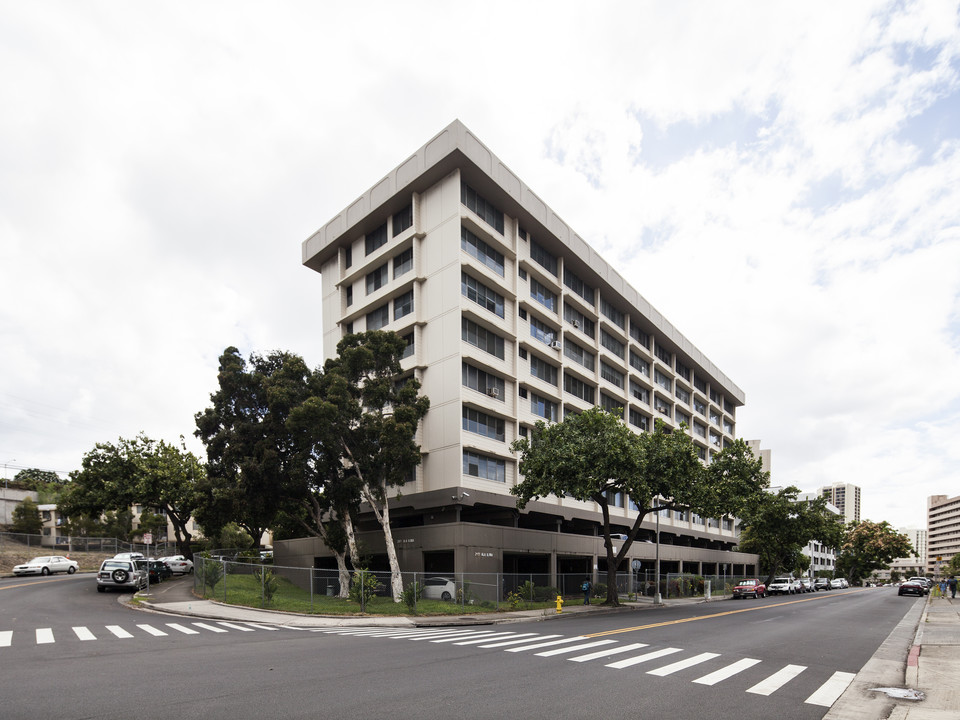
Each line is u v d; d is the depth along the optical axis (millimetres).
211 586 26938
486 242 38875
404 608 25328
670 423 64125
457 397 34500
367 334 31531
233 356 35625
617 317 56062
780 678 11344
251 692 9180
